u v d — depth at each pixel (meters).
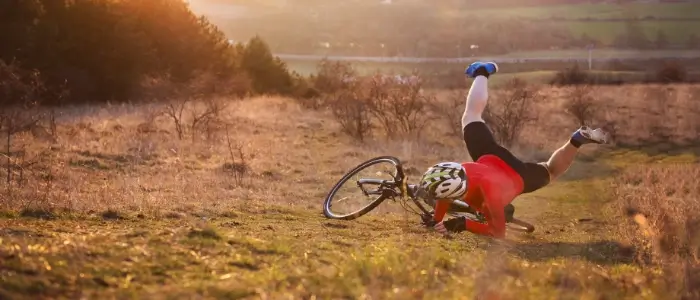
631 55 78.31
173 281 4.45
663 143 17.41
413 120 17.70
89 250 4.87
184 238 5.45
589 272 5.13
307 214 8.80
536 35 93.00
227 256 5.11
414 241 6.62
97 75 26.83
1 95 20.23
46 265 4.42
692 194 10.91
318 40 96.81
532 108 21.70
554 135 18.25
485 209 7.04
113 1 28.78
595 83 41.88
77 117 18.28
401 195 7.81
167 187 10.14
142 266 4.66
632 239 7.30
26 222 6.61
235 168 12.16
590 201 10.91
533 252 6.58
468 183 6.94
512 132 16.80
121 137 14.59
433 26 98.69
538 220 9.53
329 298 4.24
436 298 4.29
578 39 92.25
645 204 9.56
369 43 93.69
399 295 4.30
